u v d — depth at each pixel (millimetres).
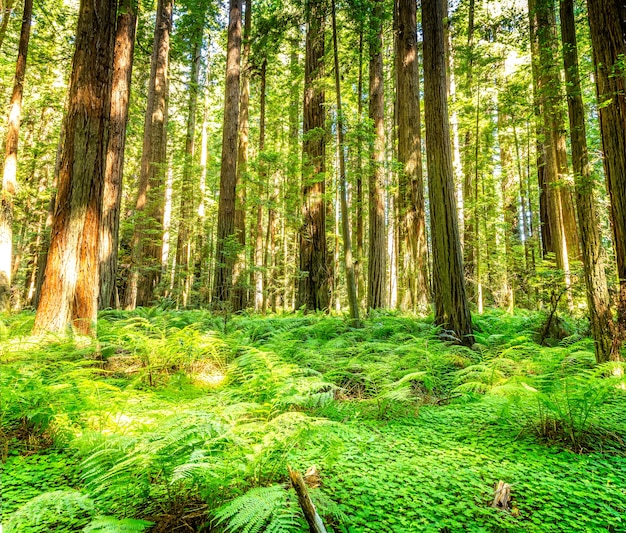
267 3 16641
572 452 3777
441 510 2701
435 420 4746
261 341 8227
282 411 4137
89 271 7012
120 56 11984
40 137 22438
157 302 14359
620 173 5707
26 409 3816
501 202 20391
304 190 12422
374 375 5254
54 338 5969
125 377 5867
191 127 20484
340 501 2771
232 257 11797
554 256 11070
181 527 2400
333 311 12852
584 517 2668
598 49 5836
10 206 11609
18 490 2861
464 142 19688
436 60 8227
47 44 15852
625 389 5406
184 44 20156
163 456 2414
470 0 14508
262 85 17188
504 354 5852
